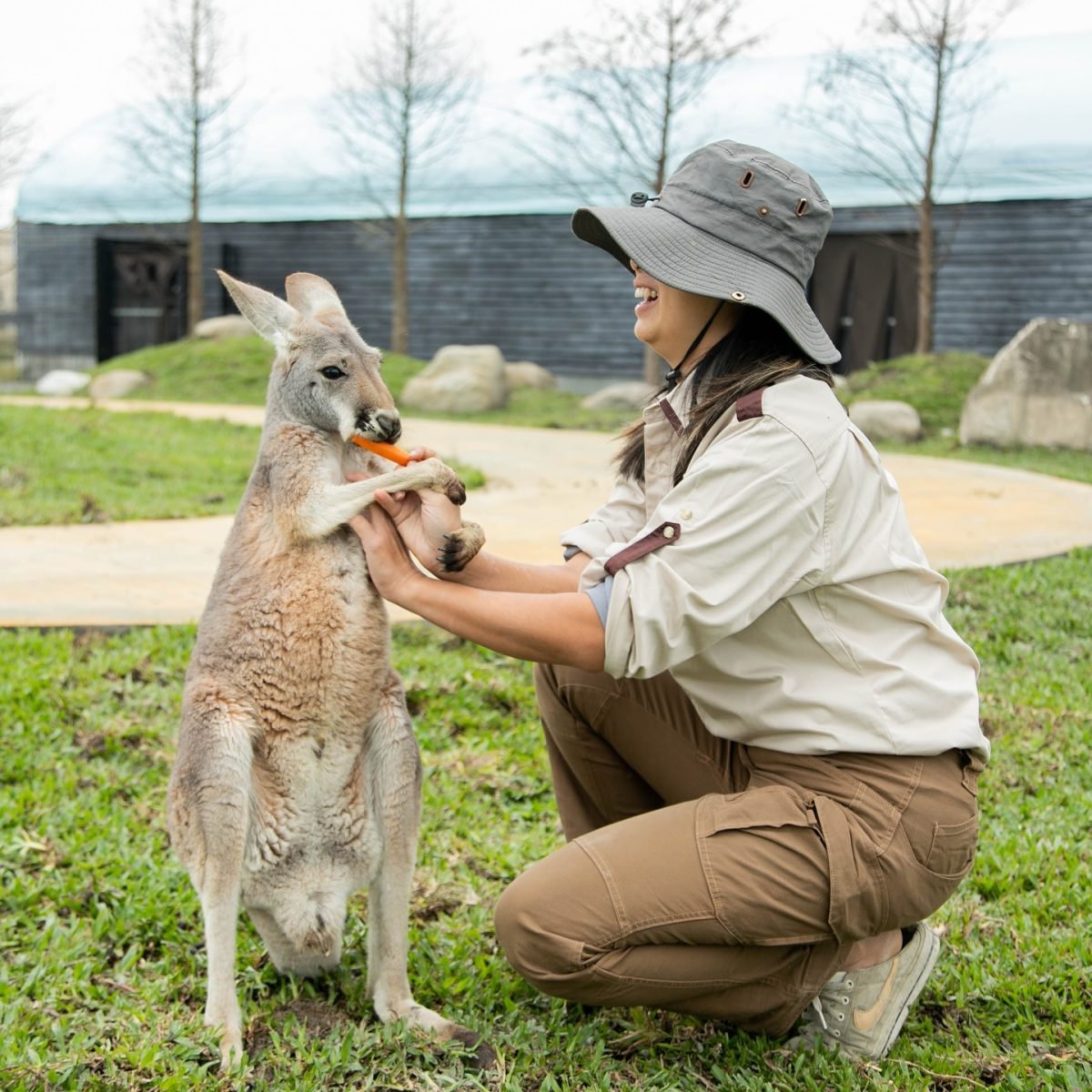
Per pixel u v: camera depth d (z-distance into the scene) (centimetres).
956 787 282
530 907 274
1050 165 1877
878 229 2009
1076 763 482
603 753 332
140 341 2616
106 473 1052
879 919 278
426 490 298
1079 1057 289
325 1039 292
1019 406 1407
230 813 291
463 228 2295
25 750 459
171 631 590
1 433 1191
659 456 309
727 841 272
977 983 322
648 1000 281
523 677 563
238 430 1427
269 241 2472
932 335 1950
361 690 305
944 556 782
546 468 1226
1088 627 646
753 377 280
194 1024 288
